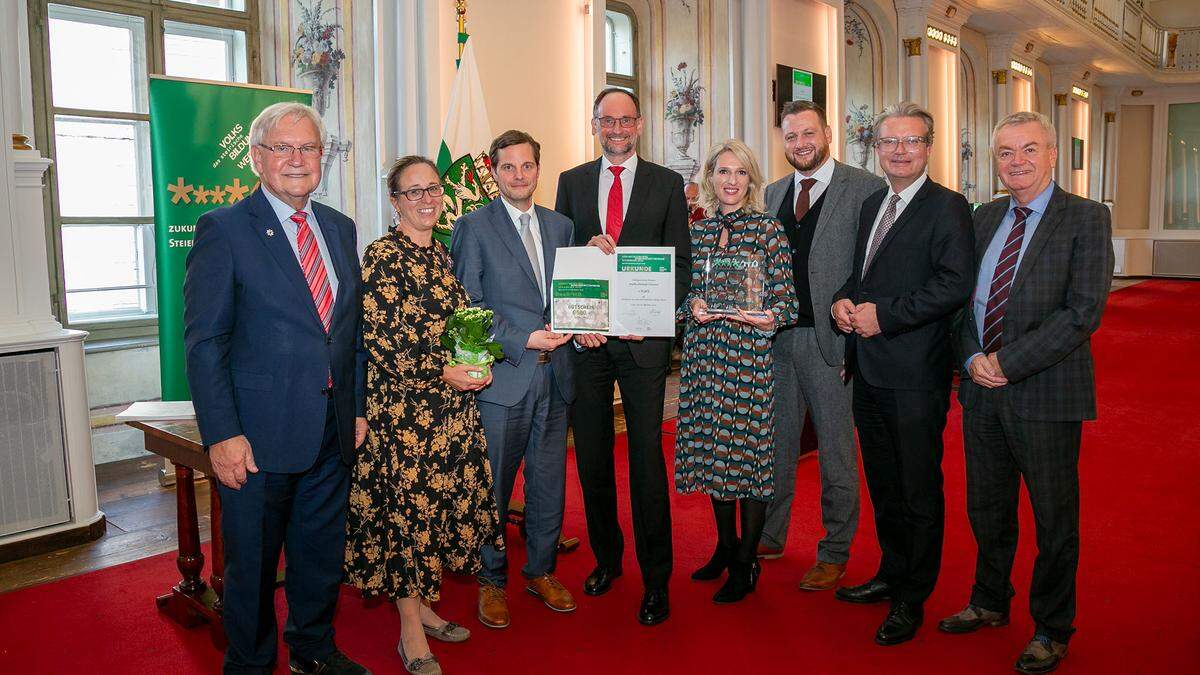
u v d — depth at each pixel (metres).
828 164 3.30
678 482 3.17
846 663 2.72
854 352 3.00
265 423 2.28
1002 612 2.95
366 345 2.53
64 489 3.90
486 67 5.88
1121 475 4.80
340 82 5.50
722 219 3.13
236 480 2.25
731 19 8.08
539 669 2.71
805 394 3.35
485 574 3.11
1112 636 2.86
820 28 9.27
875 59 11.37
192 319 2.22
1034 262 2.60
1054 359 2.52
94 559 3.76
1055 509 2.61
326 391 2.37
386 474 2.59
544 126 6.32
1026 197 2.64
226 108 4.03
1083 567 3.46
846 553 3.34
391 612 3.21
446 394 2.67
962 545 3.76
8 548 3.71
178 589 3.11
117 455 5.34
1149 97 20.05
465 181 4.48
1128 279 19.89
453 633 2.89
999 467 2.80
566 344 3.10
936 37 12.04
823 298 3.21
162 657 2.84
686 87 8.30
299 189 2.29
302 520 2.51
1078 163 18.67
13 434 3.74
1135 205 20.53
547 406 3.07
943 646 2.83
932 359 2.82
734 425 3.04
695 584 3.37
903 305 2.76
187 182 3.95
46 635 3.00
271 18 5.77
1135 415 6.36
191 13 5.54
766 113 8.32
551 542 3.18
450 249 3.08
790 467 3.52
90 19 5.27
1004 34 14.39
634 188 3.07
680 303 3.02
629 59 8.30
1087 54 16.55
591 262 2.91
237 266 2.25
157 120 3.92
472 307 2.84
